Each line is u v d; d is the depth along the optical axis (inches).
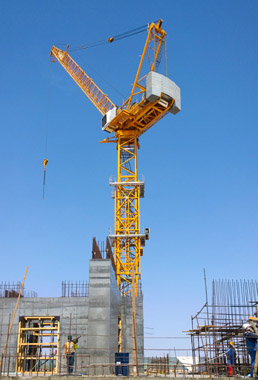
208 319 1253.7
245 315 1259.8
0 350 1437.0
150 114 3149.6
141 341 1975.9
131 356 1945.1
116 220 3191.4
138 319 2014.0
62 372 1359.5
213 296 1273.4
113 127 3378.4
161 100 2947.8
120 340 1924.2
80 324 1457.9
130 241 3120.1
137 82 3031.5
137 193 3245.6
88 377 1042.1
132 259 3085.6
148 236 3078.2
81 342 1432.1
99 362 1358.3
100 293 1439.5
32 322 1558.8
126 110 3166.8
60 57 3900.1
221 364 1205.1
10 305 1488.7
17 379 1045.2
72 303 1483.8
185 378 1050.7
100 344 1381.6
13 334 1449.3
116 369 1270.9
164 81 2942.9
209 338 1259.8
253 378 1034.1
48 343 1407.5
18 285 1589.6
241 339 1290.6
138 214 3191.4
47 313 1473.9
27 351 1528.1
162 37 3095.5
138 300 2048.5
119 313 1925.4
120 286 3021.7
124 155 3412.9
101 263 1472.7
